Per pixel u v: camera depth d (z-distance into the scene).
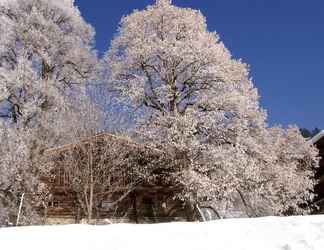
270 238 9.27
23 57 32.69
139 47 28.48
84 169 20.48
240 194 26.25
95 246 8.86
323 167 32.19
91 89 23.28
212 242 9.09
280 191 28.42
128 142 22.92
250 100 28.56
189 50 27.00
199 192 23.89
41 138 25.64
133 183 24.09
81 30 39.38
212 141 26.69
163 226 10.86
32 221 22.52
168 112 26.66
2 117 31.78
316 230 9.56
